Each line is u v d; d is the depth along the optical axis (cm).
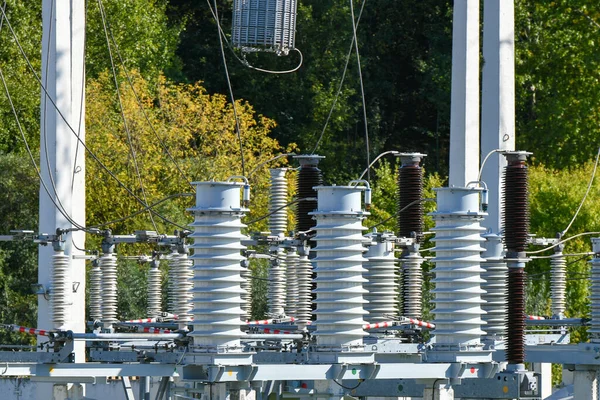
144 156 5978
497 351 2628
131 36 7612
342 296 2148
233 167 6194
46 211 3022
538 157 7981
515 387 2411
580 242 5806
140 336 2255
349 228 2152
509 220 2484
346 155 8406
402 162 2784
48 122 3055
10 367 2195
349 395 2538
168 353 2184
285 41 3338
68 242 3000
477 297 2264
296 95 8375
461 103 2961
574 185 6134
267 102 8469
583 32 7900
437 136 8525
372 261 2684
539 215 6050
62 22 3045
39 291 2959
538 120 7956
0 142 6588
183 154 6588
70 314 2917
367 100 8656
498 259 2567
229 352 2050
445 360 2252
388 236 2664
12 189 5644
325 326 2153
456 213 2253
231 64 8550
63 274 2727
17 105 6625
